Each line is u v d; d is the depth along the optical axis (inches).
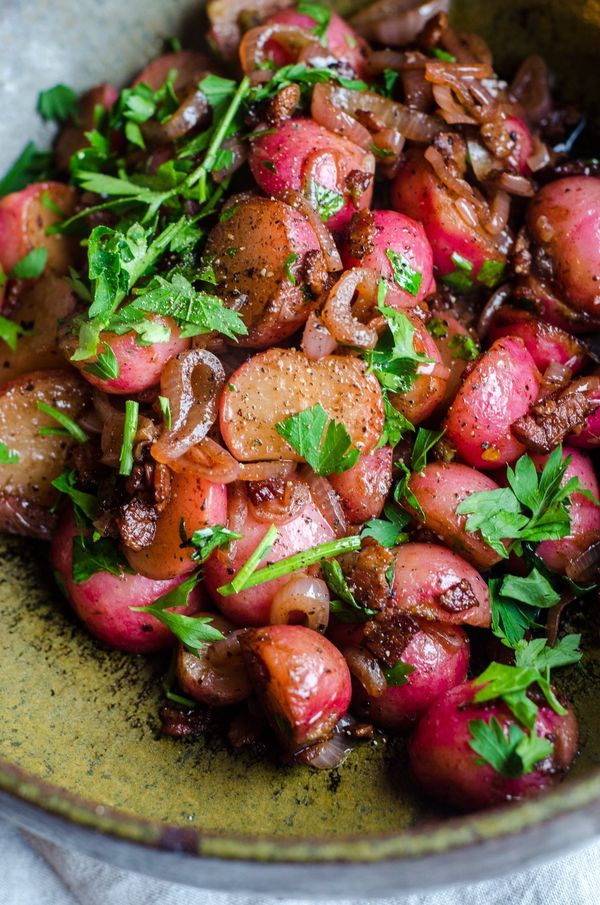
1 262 14.1
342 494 12.5
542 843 10.5
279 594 12.2
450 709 11.9
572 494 12.8
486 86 13.8
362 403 12.3
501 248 13.4
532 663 12.1
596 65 14.0
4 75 14.3
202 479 12.1
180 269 12.7
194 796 12.2
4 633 13.0
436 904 12.5
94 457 12.9
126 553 12.5
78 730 12.5
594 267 13.1
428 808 12.0
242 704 12.6
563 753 11.7
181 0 14.6
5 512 13.3
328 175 12.9
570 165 13.8
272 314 12.3
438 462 12.7
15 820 11.4
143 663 12.9
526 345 13.2
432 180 13.2
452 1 14.2
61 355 13.4
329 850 10.3
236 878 10.6
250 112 13.3
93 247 12.6
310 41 13.7
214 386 12.3
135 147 14.0
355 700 12.4
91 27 14.5
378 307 12.4
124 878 12.6
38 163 14.7
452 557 12.5
